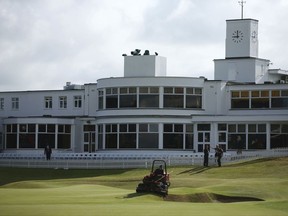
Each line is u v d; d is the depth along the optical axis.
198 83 86.44
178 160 74.81
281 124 81.69
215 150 75.62
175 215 35.12
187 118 84.69
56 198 43.59
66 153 83.06
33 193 47.09
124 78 85.94
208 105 86.88
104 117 86.50
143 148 84.19
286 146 81.44
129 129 84.81
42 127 90.56
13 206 37.62
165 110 84.69
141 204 40.81
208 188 53.66
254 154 77.12
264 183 56.44
